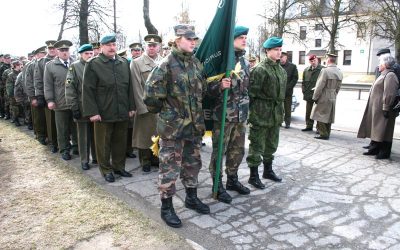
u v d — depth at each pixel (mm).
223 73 3840
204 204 3904
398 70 5613
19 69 9023
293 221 3680
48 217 3689
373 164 5598
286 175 5090
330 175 5086
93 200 4117
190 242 3223
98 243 3201
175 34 3494
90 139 5559
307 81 8016
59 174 5059
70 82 5152
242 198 4262
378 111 5746
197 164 3867
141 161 5332
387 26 26000
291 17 30953
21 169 5297
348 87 20391
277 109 4445
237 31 3996
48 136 6629
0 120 10109
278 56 4316
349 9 29203
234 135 4203
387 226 3580
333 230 3494
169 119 3525
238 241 3279
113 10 14422
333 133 8008
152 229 3451
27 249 3104
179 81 3482
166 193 3605
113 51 4660
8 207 3932
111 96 4688
